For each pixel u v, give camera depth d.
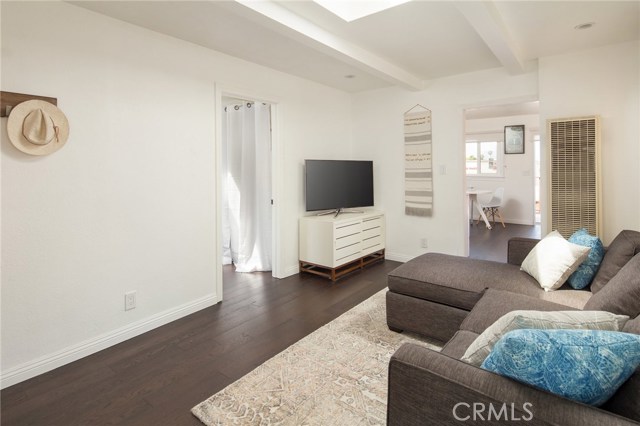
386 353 2.43
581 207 3.34
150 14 2.53
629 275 1.70
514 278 2.44
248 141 4.51
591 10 2.56
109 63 2.56
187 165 3.09
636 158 3.18
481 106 4.11
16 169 2.14
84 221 2.46
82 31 2.41
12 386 2.13
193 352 2.50
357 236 4.39
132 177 2.71
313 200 4.26
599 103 3.31
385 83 4.55
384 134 4.86
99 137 2.51
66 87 2.34
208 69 3.23
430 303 2.53
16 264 2.17
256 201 4.50
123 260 2.68
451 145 4.33
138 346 2.60
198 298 3.24
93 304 2.52
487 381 1.07
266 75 3.82
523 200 7.85
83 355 2.46
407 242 4.77
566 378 0.97
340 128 4.94
